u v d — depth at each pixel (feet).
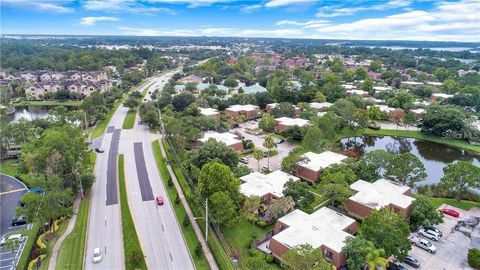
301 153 280.10
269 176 237.86
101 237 180.04
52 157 207.21
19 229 187.73
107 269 154.81
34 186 189.16
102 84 593.42
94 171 266.98
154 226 189.67
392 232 149.69
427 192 240.12
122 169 270.05
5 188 238.48
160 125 386.93
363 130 405.80
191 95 471.21
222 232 182.60
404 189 213.87
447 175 222.89
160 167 275.59
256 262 138.72
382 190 211.20
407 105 458.91
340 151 326.03
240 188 214.69
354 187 215.72
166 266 157.07
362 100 458.50
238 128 402.93
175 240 177.37
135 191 232.32
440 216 187.62
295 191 201.98
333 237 163.63
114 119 435.12
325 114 374.43
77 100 568.41
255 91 558.15
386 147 367.45
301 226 173.17
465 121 382.42
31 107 526.16
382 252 138.92
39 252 164.04
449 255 166.61
